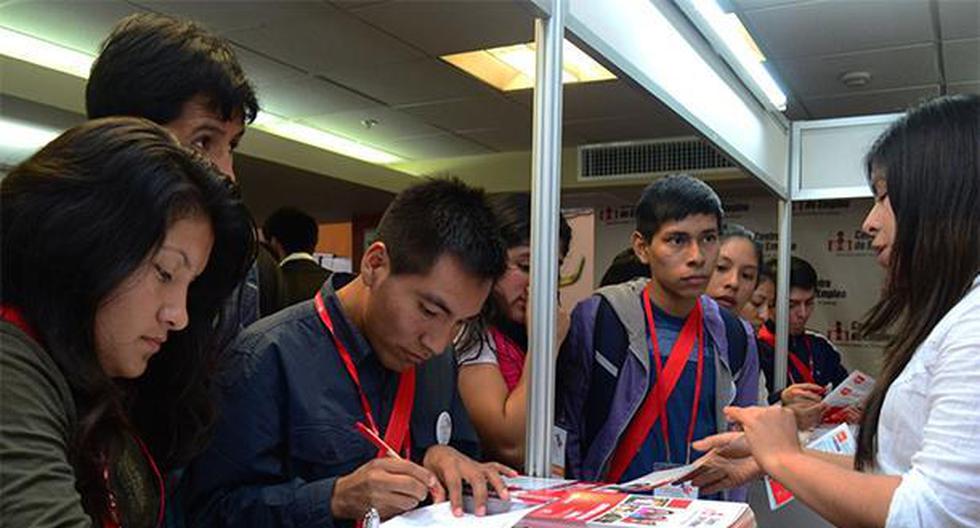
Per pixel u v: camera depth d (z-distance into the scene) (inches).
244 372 37.2
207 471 36.5
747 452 43.1
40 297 23.3
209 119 38.6
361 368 39.8
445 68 164.2
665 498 34.2
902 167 36.1
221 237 28.8
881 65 158.1
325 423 37.4
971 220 34.0
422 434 42.6
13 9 134.8
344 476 35.6
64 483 21.5
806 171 108.5
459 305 37.4
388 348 39.0
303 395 37.5
